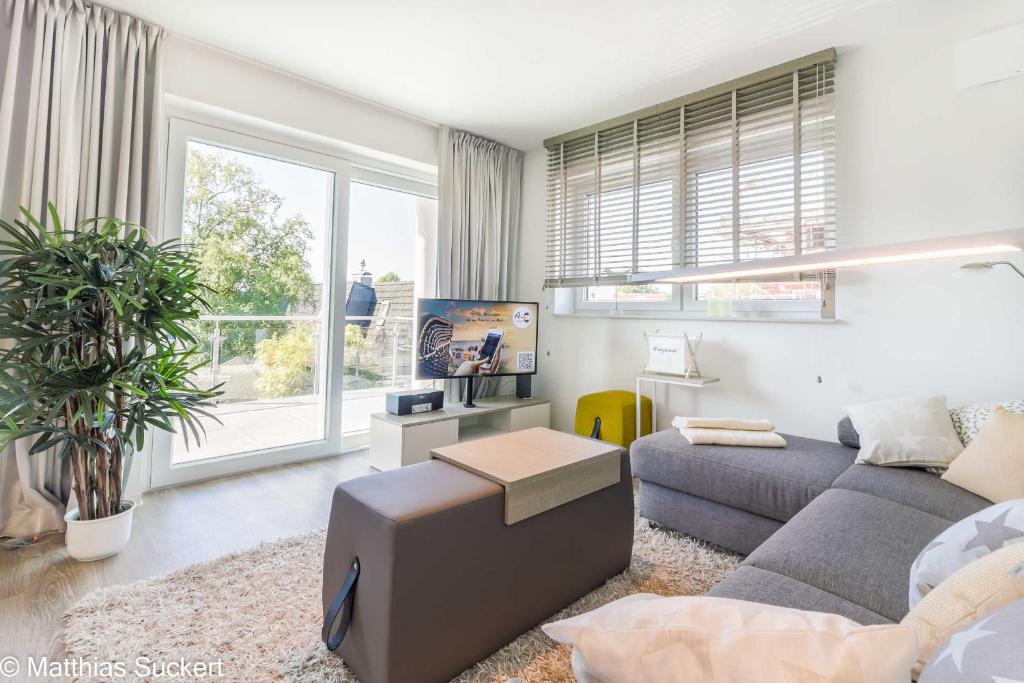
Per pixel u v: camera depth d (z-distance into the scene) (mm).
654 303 3199
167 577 1728
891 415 1931
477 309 3379
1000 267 2010
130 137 2264
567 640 559
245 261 2906
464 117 3316
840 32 2252
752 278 2598
